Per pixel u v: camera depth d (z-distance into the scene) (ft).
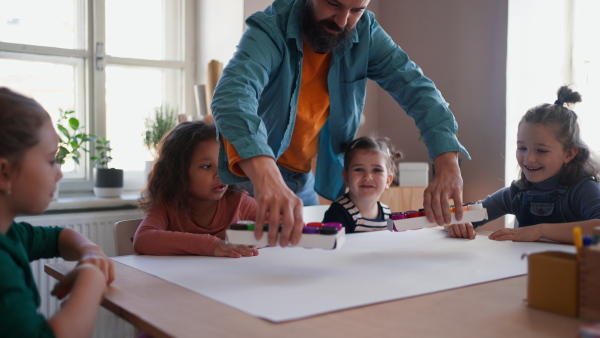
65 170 7.69
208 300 2.28
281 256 3.27
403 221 3.56
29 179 2.29
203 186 4.27
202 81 8.36
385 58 4.60
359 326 1.94
